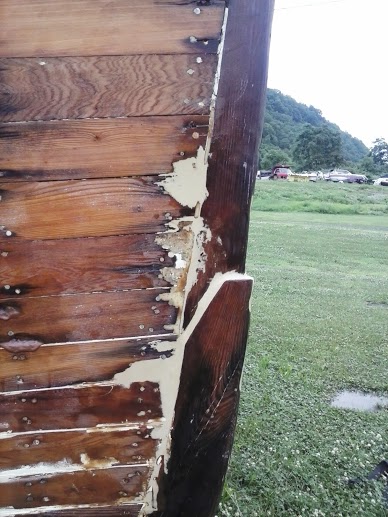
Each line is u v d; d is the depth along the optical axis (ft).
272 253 36.78
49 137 4.53
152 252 4.89
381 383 14.37
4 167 4.54
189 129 4.65
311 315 20.79
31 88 4.43
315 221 56.44
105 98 4.50
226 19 4.54
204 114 4.64
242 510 8.75
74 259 4.81
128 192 4.71
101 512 5.60
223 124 4.74
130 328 5.02
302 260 34.71
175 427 5.38
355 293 25.31
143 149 4.63
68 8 4.32
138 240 4.83
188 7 4.43
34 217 4.67
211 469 5.73
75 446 5.27
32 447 5.21
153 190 4.74
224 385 5.43
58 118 4.50
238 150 4.84
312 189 83.35
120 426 5.27
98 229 4.76
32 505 5.42
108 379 5.12
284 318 20.13
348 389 14.15
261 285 26.25
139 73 4.49
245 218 5.06
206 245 5.00
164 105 4.57
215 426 5.56
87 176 4.64
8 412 5.09
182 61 4.51
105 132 4.56
